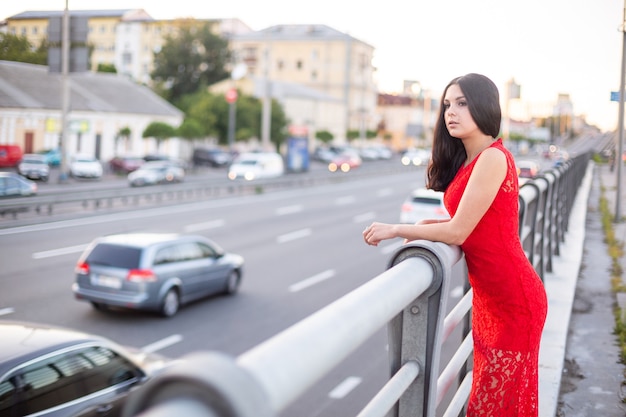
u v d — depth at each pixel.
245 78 84.06
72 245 20.05
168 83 96.19
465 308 2.52
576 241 9.65
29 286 14.48
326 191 44.78
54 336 5.36
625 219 14.04
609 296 6.07
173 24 98.12
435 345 1.85
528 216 4.78
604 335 4.79
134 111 62.97
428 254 1.82
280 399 0.79
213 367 0.68
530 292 2.05
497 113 2.13
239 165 48.16
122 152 62.03
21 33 39.72
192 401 0.66
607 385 3.78
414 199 21.80
